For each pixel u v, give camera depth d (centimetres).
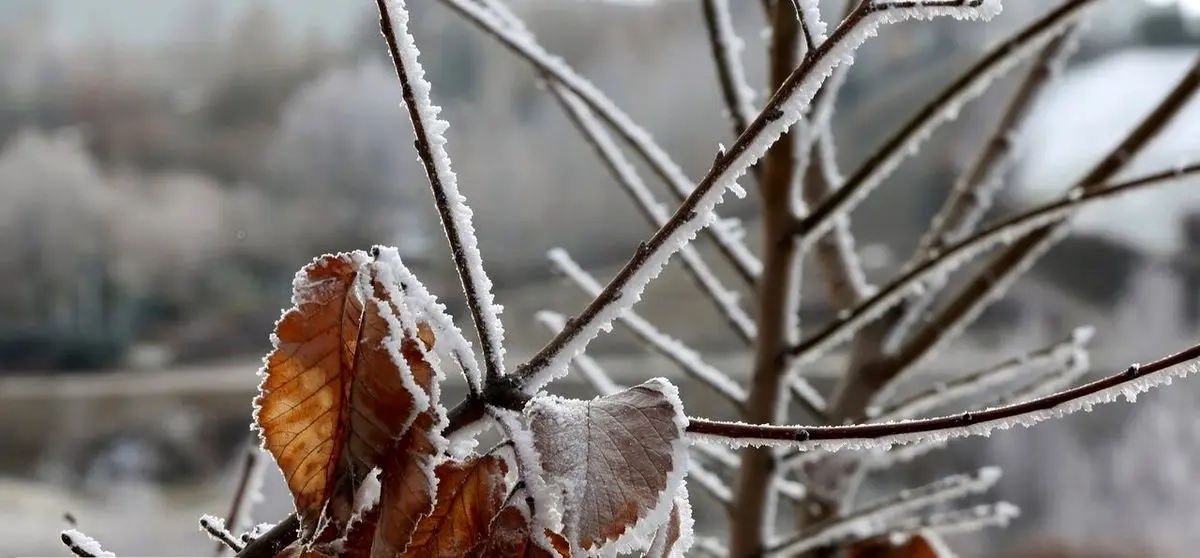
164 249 1105
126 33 1352
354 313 86
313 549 86
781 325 119
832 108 148
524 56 120
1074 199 111
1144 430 559
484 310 88
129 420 775
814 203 150
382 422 85
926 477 524
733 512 121
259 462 107
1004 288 140
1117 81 1031
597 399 87
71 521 100
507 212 977
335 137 1067
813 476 150
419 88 87
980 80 111
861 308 115
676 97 722
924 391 134
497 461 86
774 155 116
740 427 86
